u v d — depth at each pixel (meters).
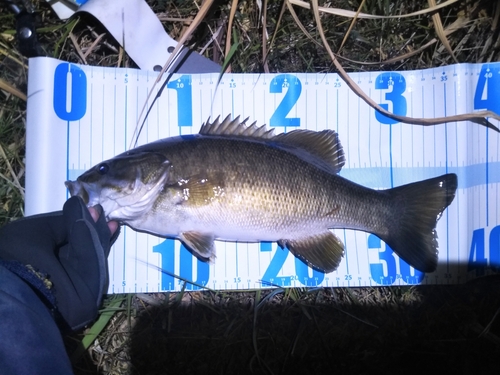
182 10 0.43
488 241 0.42
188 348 0.42
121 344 0.42
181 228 0.38
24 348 0.27
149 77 0.42
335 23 0.43
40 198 0.40
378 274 0.42
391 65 0.44
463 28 0.43
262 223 0.38
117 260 0.41
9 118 0.42
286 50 0.43
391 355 0.42
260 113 0.42
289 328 0.42
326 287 0.42
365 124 0.42
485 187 0.42
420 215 0.40
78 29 0.43
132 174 0.37
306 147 0.40
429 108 0.42
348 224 0.40
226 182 0.37
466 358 0.42
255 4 0.43
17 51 0.42
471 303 0.43
